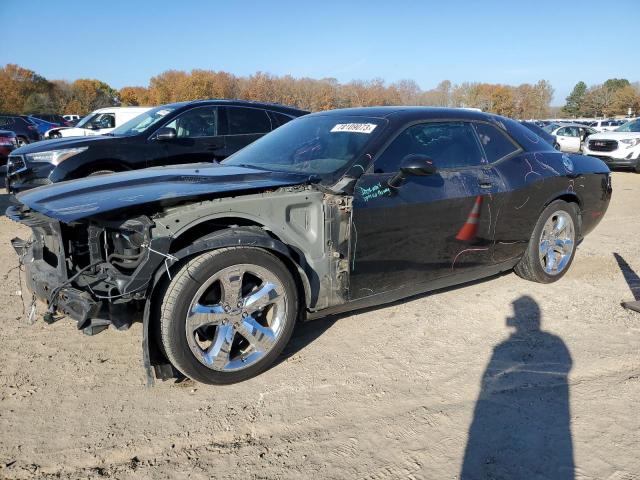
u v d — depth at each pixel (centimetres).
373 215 328
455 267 388
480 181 388
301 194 305
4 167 1614
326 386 299
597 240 643
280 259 305
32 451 242
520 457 239
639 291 454
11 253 566
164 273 270
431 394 292
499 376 311
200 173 336
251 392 293
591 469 231
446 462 237
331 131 382
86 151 658
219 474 229
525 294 446
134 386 298
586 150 1606
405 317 396
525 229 432
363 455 241
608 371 317
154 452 243
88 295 265
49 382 301
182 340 271
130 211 264
